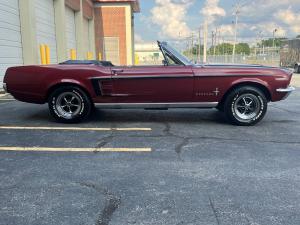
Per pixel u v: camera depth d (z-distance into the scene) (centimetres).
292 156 454
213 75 615
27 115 734
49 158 439
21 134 561
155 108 636
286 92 630
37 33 1555
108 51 3117
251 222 281
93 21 2980
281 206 309
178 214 293
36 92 634
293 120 698
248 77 618
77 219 285
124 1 3023
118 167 406
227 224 278
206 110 807
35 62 1452
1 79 1214
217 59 6209
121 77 618
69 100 643
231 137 550
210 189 344
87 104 635
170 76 615
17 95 644
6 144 502
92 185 353
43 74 624
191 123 656
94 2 3011
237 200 321
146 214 293
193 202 316
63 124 641
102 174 383
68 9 2206
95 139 531
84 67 622
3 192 336
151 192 337
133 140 526
